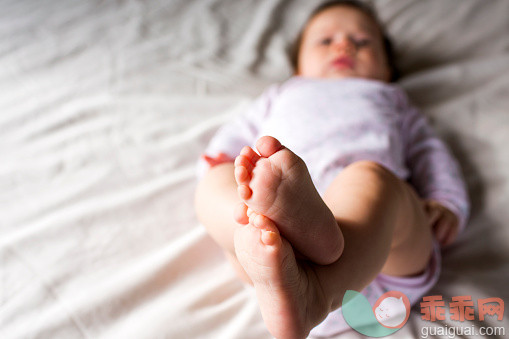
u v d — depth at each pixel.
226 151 0.71
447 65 0.87
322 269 0.49
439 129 0.76
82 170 0.70
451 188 0.67
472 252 0.64
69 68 0.84
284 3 0.98
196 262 0.61
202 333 0.55
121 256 0.61
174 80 0.83
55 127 0.75
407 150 0.73
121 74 0.83
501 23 0.88
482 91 0.80
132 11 0.96
